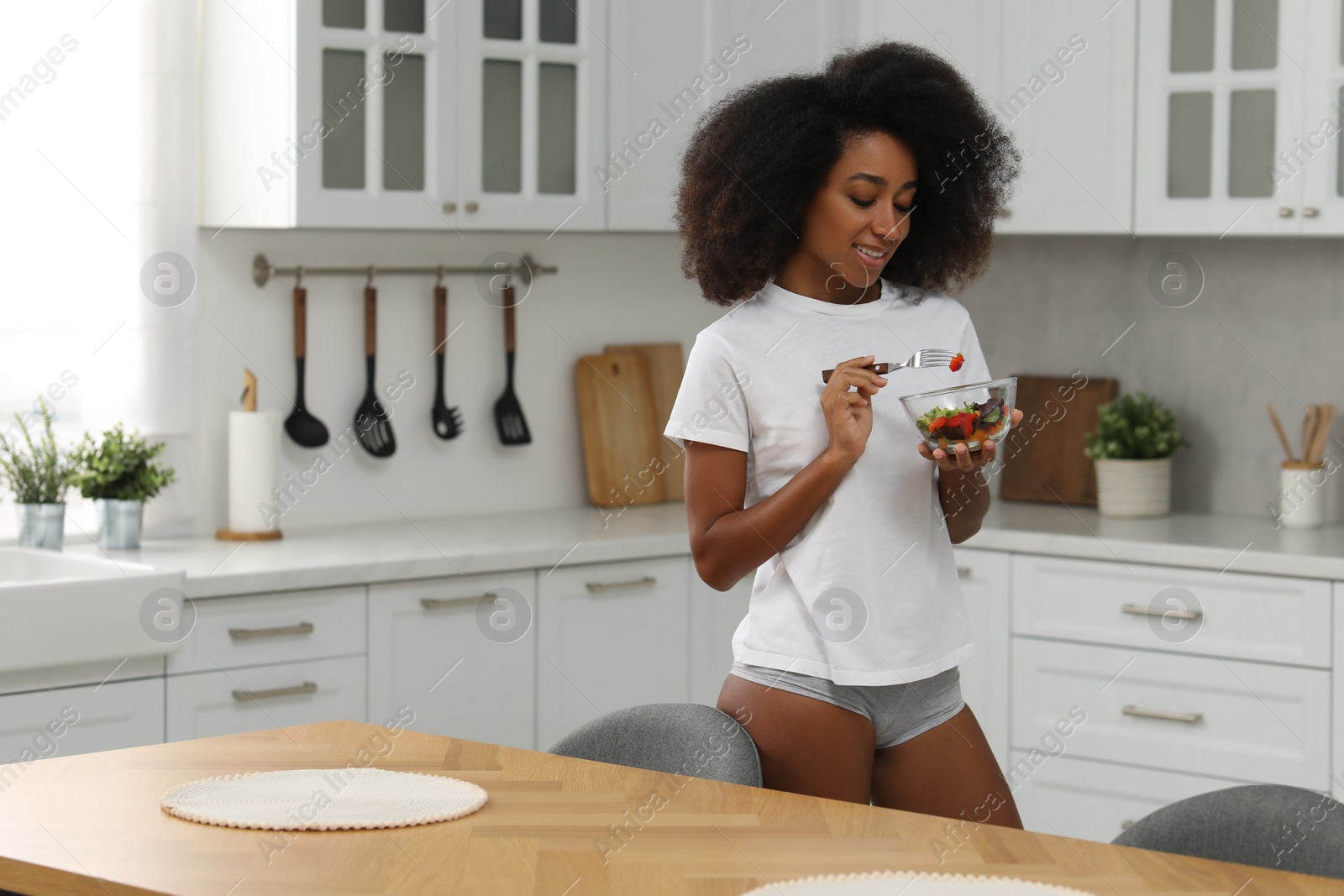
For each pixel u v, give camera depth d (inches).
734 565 67.9
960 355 67.4
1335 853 53.7
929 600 68.6
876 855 51.1
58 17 116.3
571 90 128.6
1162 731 117.7
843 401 64.9
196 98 120.4
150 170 118.3
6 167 115.6
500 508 141.6
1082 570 120.6
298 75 113.0
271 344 127.3
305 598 108.0
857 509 67.2
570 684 122.4
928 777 68.7
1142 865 50.3
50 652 94.7
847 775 66.9
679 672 129.3
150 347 118.8
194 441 123.6
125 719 99.6
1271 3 119.5
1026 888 47.9
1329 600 110.2
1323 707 110.8
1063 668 122.0
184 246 120.1
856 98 67.8
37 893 49.2
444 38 120.4
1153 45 123.5
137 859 49.8
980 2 129.5
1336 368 131.8
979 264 76.4
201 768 61.6
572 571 121.7
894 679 66.8
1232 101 121.8
